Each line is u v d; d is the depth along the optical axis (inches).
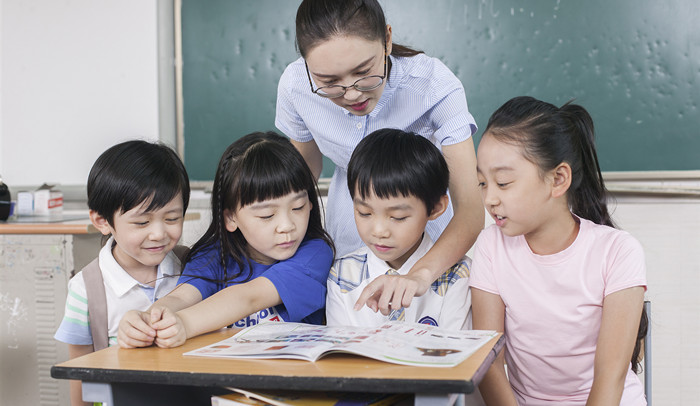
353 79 41.8
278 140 48.9
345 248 57.4
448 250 44.6
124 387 31.3
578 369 42.9
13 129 102.2
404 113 50.8
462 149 48.6
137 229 46.2
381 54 42.4
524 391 45.7
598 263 41.7
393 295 38.5
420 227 44.5
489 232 46.3
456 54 88.5
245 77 94.3
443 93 49.3
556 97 86.4
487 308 44.6
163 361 31.5
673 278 83.0
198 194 96.8
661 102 84.0
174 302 42.2
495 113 41.6
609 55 84.7
